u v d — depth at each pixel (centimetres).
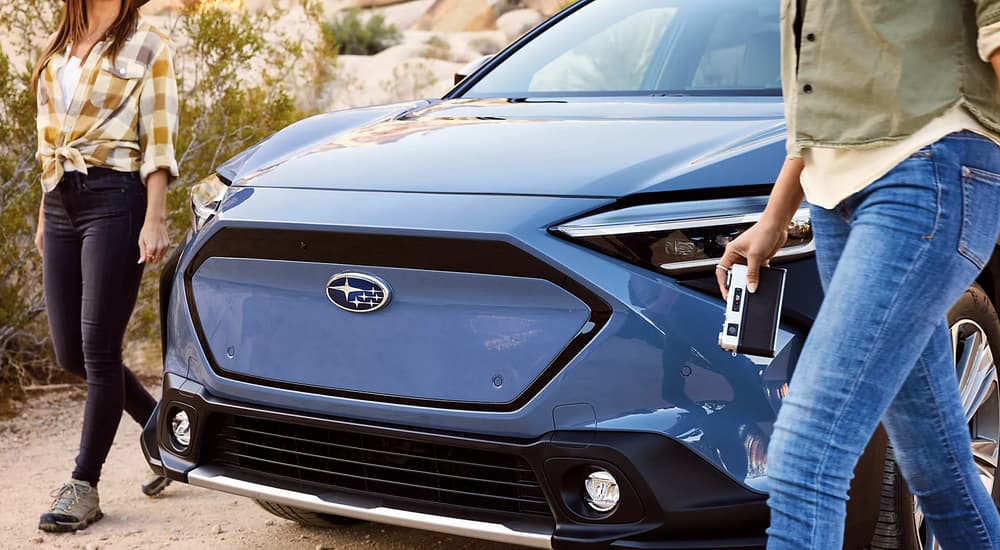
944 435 201
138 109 356
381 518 265
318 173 290
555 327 243
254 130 643
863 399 180
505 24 3491
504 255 246
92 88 350
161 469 305
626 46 381
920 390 199
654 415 236
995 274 283
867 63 180
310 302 272
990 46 168
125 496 389
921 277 177
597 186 252
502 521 253
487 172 269
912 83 178
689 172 252
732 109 309
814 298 238
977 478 204
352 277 264
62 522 350
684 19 381
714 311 238
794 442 183
